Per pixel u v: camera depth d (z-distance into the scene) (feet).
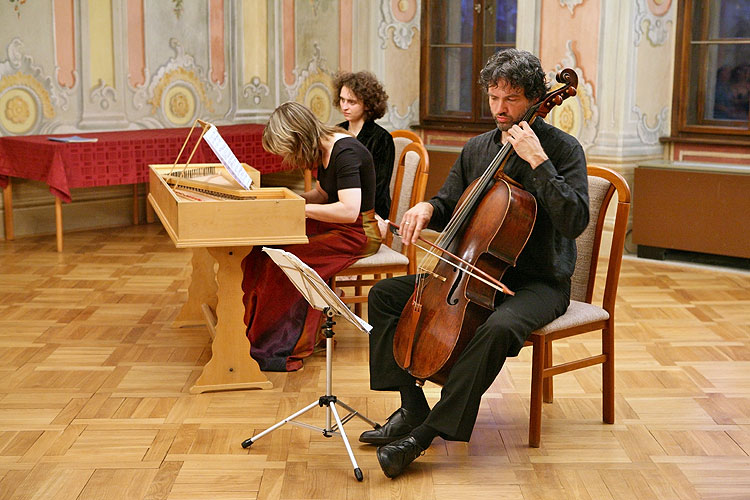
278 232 10.27
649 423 10.07
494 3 22.07
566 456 9.16
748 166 18.29
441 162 22.71
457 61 22.97
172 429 9.71
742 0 18.45
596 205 9.77
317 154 11.32
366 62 23.29
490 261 8.61
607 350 9.86
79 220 21.34
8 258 18.07
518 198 8.61
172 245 19.62
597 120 19.31
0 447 9.17
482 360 8.38
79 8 20.31
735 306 15.17
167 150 19.52
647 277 17.30
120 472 8.64
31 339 12.80
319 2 23.38
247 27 22.88
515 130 8.75
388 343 9.30
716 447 9.42
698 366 12.05
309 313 11.90
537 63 9.03
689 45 19.29
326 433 8.91
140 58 21.48
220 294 10.74
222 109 23.12
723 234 17.92
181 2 21.97
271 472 8.70
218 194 10.71
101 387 10.96
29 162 18.52
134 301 14.92
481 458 9.10
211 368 10.85
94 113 20.93
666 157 19.72
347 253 11.92
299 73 23.65
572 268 9.36
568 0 19.35
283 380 11.34
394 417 9.34
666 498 8.26
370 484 8.48
